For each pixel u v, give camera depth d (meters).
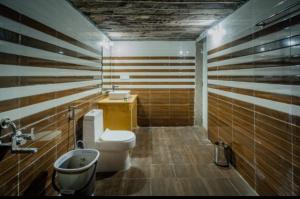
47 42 1.76
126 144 2.50
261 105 1.90
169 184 2.28
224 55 2.83
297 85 1.43
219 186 2.22
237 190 2.14
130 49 4.61
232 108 2.59
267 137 1.82
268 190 1.83
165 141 3.75
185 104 4.73
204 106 4.60
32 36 1.53
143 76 4.65
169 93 4.70
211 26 3.34
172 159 2.95
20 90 1.40
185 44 4.62
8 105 1.28
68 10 2.21
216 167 2.68
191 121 4.78
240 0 2.19
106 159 2.59
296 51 1.43
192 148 3.38
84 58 2.77
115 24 3.26
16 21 1.35
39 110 1.64
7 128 1.31
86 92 2.87
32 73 1.54
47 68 1.76
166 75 4.66
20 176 1.43
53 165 1.84
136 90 4.68
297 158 1.45
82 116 2.70
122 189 2.19
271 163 1.77
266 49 1.80
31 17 1.52
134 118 4.36
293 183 1.49
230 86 2.64
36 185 1.63
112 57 4.61
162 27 3.44
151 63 4.64
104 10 2.54
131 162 2.86
